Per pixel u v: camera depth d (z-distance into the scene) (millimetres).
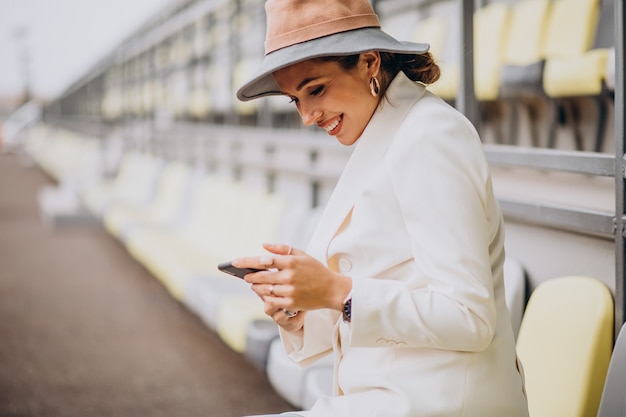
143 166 8703
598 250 2205
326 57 1315
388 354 1339
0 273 6254
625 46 1907
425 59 1428
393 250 1310
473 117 2705
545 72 3496
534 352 2086
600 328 1923
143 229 5988
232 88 6457
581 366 1921
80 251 7359
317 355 1535
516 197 2486
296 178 5070
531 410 2012
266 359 2936
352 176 1377
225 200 5344
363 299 1233
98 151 12391
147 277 6148
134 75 12102
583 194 2887
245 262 1258
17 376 3721
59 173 13648
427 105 1318
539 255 2479
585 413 1896
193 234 5730
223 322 3363
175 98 9180
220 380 3670
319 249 1393
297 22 1303
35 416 3199
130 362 3947
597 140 3312
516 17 3900
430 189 1242
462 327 1216
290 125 6262
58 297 5410
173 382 3641
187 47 8578
